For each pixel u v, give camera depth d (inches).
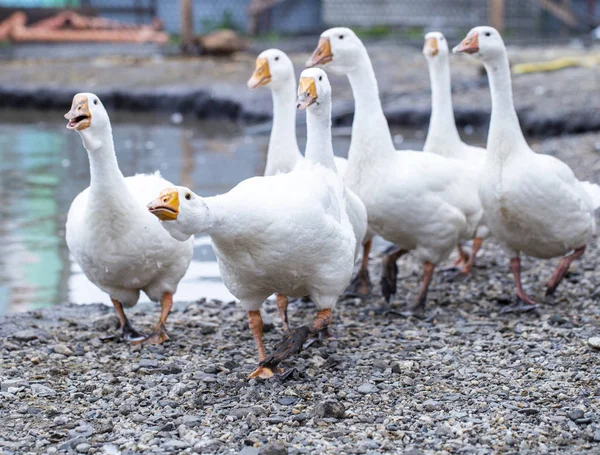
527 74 536.4
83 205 251.9
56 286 281.3
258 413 229.6
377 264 291.3
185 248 251.4
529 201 258.2
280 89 274.1
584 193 263.0
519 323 257.6
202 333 257.3
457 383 236.7
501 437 223.5
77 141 436.8
